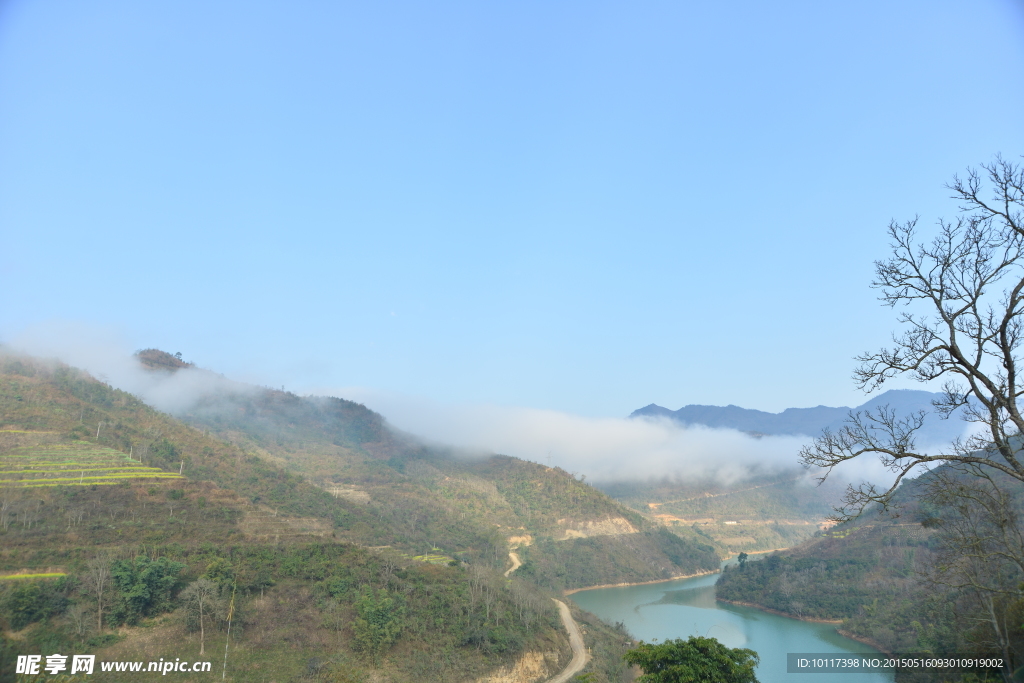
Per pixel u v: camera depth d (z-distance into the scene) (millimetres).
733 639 104062
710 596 154875
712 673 36625
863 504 21109
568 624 96938
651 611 134500
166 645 61000
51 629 58375
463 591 82938
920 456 20312
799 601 122688
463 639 72438
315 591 73562
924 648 57969
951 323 20688
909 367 21188
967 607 35562
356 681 61281
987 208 20406
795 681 78500
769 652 94375
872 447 20703
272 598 70938
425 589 80438
